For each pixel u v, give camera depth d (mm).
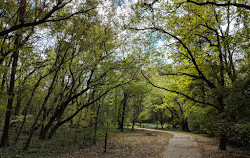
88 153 9875
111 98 11273
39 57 9375
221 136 10719
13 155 7766
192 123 21281
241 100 6383
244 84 6363
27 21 7176
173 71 11211
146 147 12008
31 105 14141
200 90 12617
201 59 11109
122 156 9312
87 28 10000
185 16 10008
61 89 12164
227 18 10375
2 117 9578
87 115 12625
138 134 21266
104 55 12422
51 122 13023
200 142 14328
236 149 10547
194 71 11828
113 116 10852
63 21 8797
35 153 8719
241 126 6051
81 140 14359
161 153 9961
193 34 10266
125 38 10914
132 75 12852
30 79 10281
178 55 11062
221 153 9570
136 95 25406
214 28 10297
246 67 7418
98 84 11945
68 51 10656
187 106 13898
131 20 9242
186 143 13742
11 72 8641
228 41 8805
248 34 8055
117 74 12359
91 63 11375
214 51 9469
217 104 10555
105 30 12133
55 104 12469
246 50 8648
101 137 17266
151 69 11742
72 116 12773
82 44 10578
